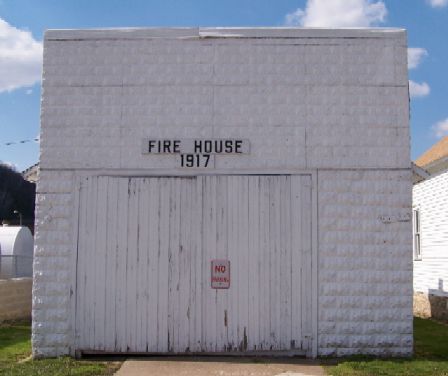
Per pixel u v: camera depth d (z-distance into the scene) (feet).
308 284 34.68
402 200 35.14
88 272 34.91
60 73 36.06
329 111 35.63
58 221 35.19
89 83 35.99
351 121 35.55
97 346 34.53
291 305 34.58
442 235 55.57
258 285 34.71
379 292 34.68
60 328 34.68
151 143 35.53
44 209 35.27
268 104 35.70
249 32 36.09
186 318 34.63
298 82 35.81
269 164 35.35
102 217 35.19
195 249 34.96
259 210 35.12
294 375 30.27
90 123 35.76
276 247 34.88
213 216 35.09
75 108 35.83
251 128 35.58
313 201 35.12
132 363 33.06
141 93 35.91
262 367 32.07
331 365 32.50
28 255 78.18
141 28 36.27
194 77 35.94
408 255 34.86
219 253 34.88
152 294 34.78
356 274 34.76
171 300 34.73
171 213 35.17
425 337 43.86
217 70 35.96
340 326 34.53
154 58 36.11
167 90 35.88
